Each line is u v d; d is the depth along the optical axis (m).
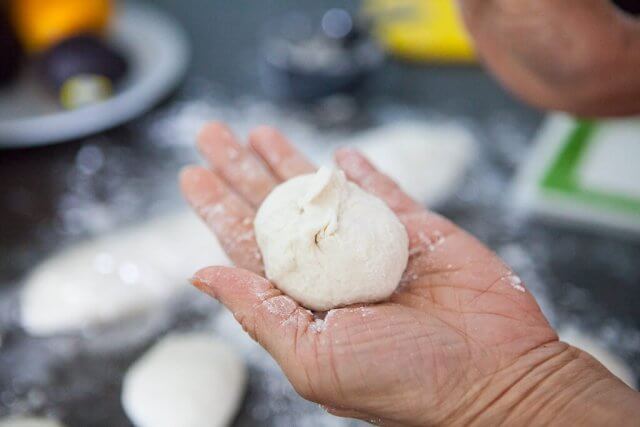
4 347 0.47
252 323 0.34
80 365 0.46
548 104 0.43
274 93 0.65
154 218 0.54
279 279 0.38
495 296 0.37
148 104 0.61
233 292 0.35
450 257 0.39
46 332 0.47
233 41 0.73
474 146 0.60
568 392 0.33
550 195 0.54
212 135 0.45
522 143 0.60
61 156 0.59
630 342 0.47
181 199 0.56
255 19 0.76
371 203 0.40
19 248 0.52
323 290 0.38
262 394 0.45
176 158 0.59
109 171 0.58
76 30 0.62
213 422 0.42
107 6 0.64
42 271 0.49
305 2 0.79
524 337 0.35
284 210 0.39
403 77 0.67
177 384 0.43
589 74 0.40
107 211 0.55
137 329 0.48
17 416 0.43
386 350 0.33
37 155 0.59
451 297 0.37
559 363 0.34
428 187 0.54
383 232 0.38
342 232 0.38
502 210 0.55
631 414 0.32
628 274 0.51
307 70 0.62
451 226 0.40
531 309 0.36
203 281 0.35
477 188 0.57
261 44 0.72
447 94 0.65
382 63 0.66
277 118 0.63
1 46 0.60
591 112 0.43
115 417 0.43
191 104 0.64
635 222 0.53
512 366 0.34
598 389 0.33
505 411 0.34
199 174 0.42
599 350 0.45
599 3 0.39
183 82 0.67
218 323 0.48
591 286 0.50
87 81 0.59
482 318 0.36
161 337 0.47
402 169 0.54
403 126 0.62
